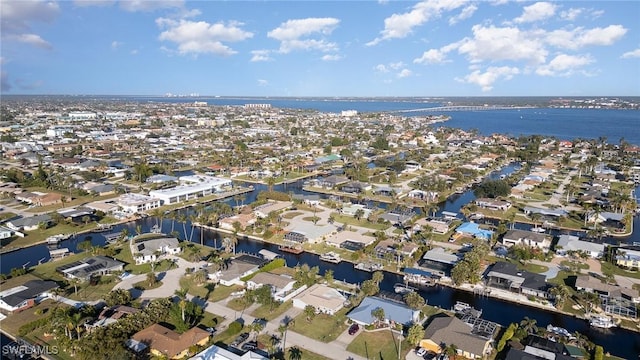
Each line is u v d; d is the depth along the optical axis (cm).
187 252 17112
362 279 15225
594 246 17138
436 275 14975
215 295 13462
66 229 19738
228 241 17200
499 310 13038
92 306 12250
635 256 15975
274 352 10462
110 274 14850
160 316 11512
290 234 18750
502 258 16662
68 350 10319
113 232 19888
